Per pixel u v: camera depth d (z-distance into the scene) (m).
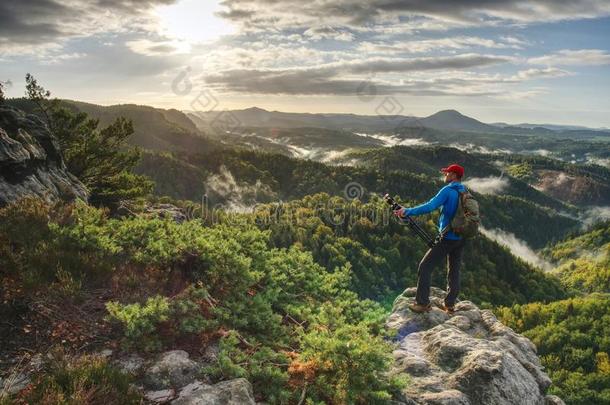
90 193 17.19
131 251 6.70
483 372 5.39
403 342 6.66
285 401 4.27
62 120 21.11
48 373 3.94
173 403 3.87
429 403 4.93
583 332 112.44
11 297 4.94
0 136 10.87
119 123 22.62
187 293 5.58
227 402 3.87
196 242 6.62
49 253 5.97
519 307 126.50
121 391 3.83
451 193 6.67
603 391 91.38
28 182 11.20
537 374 6.30
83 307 5.20
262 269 7.21
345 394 4.45
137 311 4.68
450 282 7.35
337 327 5.81
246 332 5.66
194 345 4.99
